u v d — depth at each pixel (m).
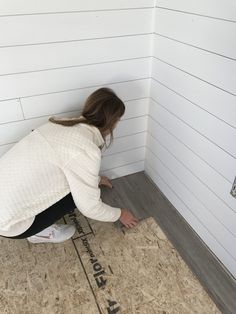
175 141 1.63
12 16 1.23
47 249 1.57
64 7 1.30
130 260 1.52
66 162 1.17
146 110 1.85
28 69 1.39
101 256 1.54
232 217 1.34
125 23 1.47
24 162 1.18
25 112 1.52
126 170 2.10
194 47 1.26
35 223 1.34
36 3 1.24
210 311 1.31
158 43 1.53
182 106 1.47
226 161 1.26
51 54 1.40
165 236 1.66
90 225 1.71
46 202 1.28
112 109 1.27
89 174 1.22
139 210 1.84
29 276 1.44
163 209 1.85
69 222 1.72
